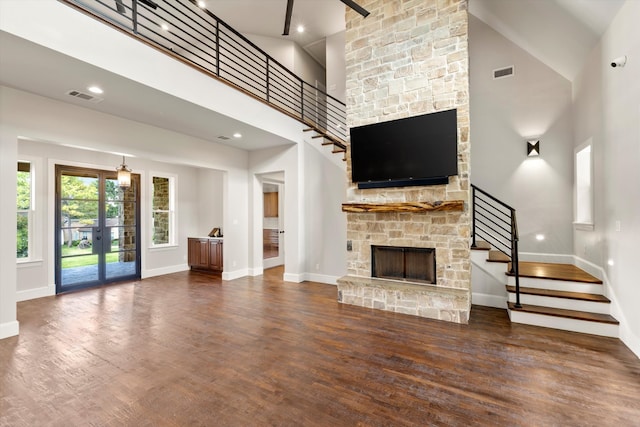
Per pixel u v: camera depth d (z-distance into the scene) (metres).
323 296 4.95
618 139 3.12
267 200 8.02
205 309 4.29
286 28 3.21
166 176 6.94
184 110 4.13
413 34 4.24
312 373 2.55
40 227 4.99
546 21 3.79
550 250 4.68
